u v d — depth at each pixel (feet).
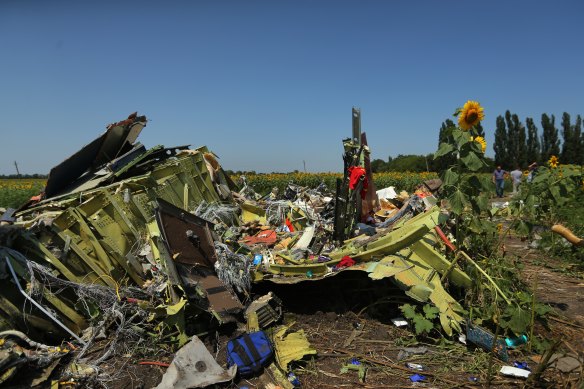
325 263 16.07
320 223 24.50
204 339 14.03
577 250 22.13
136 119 23.67
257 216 27.02
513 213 19.60
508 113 197.06
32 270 13.39
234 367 11.98
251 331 13.92
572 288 18.85
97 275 15.46
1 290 13.07
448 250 16.46
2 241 13.41
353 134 21.59
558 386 10.89
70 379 11.98
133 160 22.21
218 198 28.96
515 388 11.26
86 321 14.71
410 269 14.98
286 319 15.44
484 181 14.56
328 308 16.17
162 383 11.30
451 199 14.57
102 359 12.92
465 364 12.52
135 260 16.57
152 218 17.37
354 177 20.63
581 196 23.63
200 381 11.48
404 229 16.83
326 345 13.96
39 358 12.16
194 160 27.73
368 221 23.76
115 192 18.02
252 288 16.71
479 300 14.48
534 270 21.42
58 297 14.17
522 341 13.32
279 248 20.35
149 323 14.71
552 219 25.05
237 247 18.79
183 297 14.21
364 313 15.84
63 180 21.48
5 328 12.85
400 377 12.05
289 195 34.68
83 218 15.74
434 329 14.17
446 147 14.79
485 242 17.43
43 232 14.44
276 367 12.36
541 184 17.12
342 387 11.66
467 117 13.98
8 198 50.78
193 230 16.56
